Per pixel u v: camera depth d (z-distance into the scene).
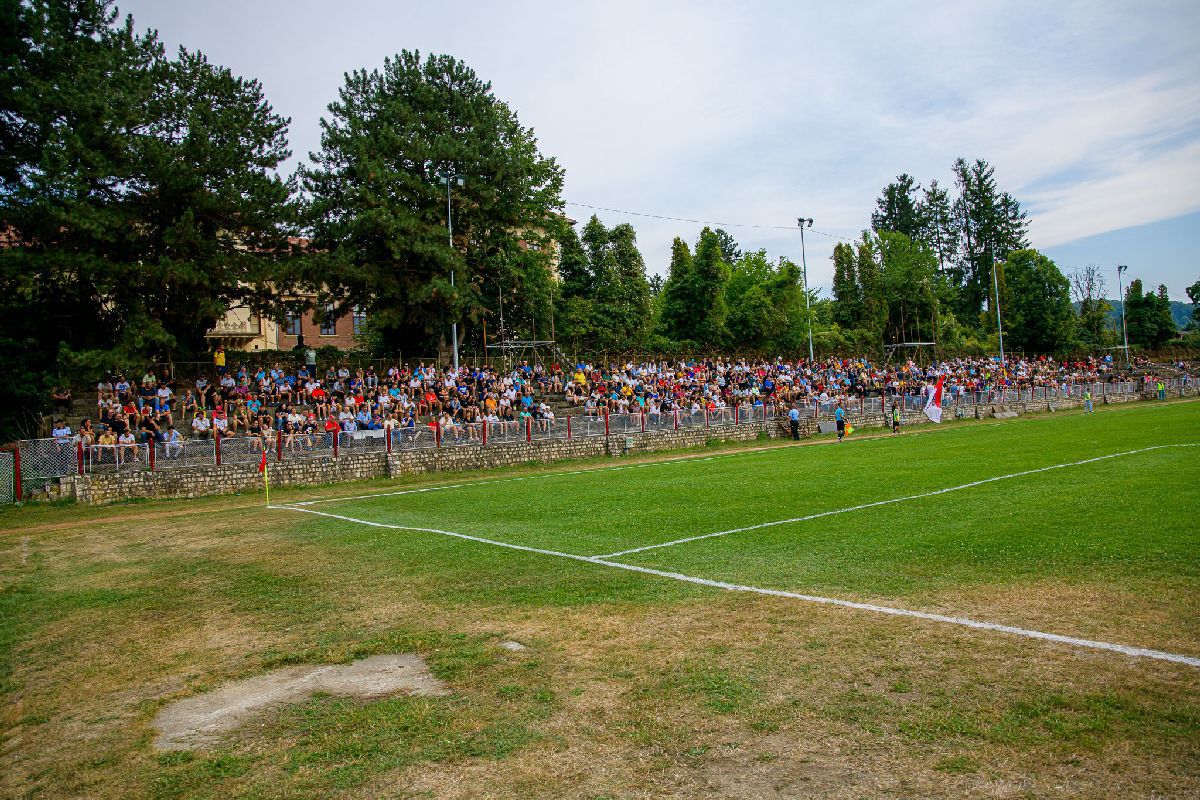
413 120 38.44
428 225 37.25
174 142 31.16
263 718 6.19
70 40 32.16
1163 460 19.95
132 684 7.27
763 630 7.56
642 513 15.77
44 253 27.95
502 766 5.07
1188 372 75.12
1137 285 104.75
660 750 5.17
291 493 24.27
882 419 45.84
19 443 22.34
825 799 4.41
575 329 53.34
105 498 22.34
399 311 37.28
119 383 29.81
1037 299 88.88
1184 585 8.24
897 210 109.44
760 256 78.44
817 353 66.75
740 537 12.52
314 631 8.58
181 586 11.26
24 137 30.58
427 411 33.38
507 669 6.92
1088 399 53.44
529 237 44.66
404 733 5.70
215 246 31.94
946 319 87.44
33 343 31.64
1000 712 5.42
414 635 8.15
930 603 8.15
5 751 5.93
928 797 4.38
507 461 30.62
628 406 37.97
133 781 5.24
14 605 10.55
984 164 105.25
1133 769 4.57
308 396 31.92
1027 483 17.12
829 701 5.78
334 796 4.83
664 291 71.00
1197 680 5.79
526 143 43.91
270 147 35.28
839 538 11.94
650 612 8.44
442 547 13.03
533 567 11.05
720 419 38.28
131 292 30.66
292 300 39.12
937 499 15.50
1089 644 6.65
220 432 27.39
